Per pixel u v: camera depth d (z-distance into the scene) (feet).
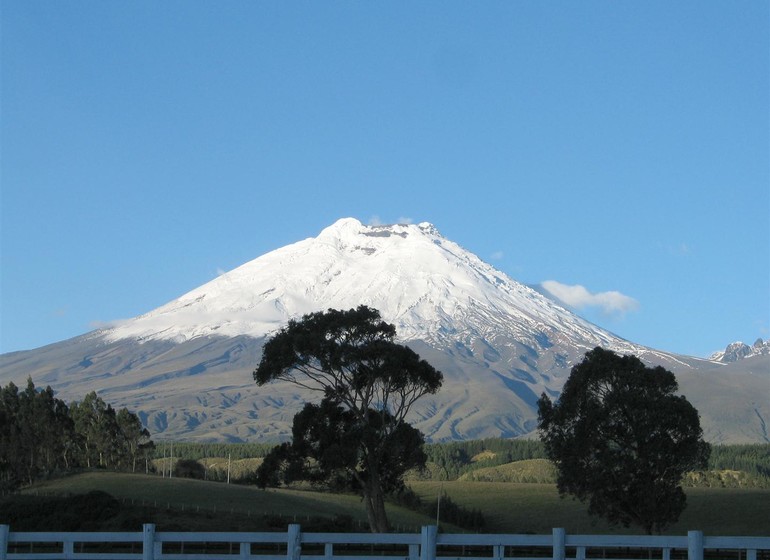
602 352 307.37
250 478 311.27
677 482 305.53
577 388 305.73
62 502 364.17
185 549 224.74
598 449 298.15
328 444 299.38
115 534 135.23
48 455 529.45
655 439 292.81
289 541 131.75
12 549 220.84
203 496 454.81
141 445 634.43
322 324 303.48
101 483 482.69
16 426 488.02
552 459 311.27
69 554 134.92
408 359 302.04
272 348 304.30
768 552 199.62
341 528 355.56
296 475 301.63
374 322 309.42
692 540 124.57
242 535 133.28
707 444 298.15
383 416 307.78
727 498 538.06
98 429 597.93
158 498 436.76
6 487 438.81
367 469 302.04
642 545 126.41
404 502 521.65
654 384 301.43
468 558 130.31
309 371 314.55
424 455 303.68
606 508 302.45
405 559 130.93
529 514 536.42
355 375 304.30
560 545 127.34
